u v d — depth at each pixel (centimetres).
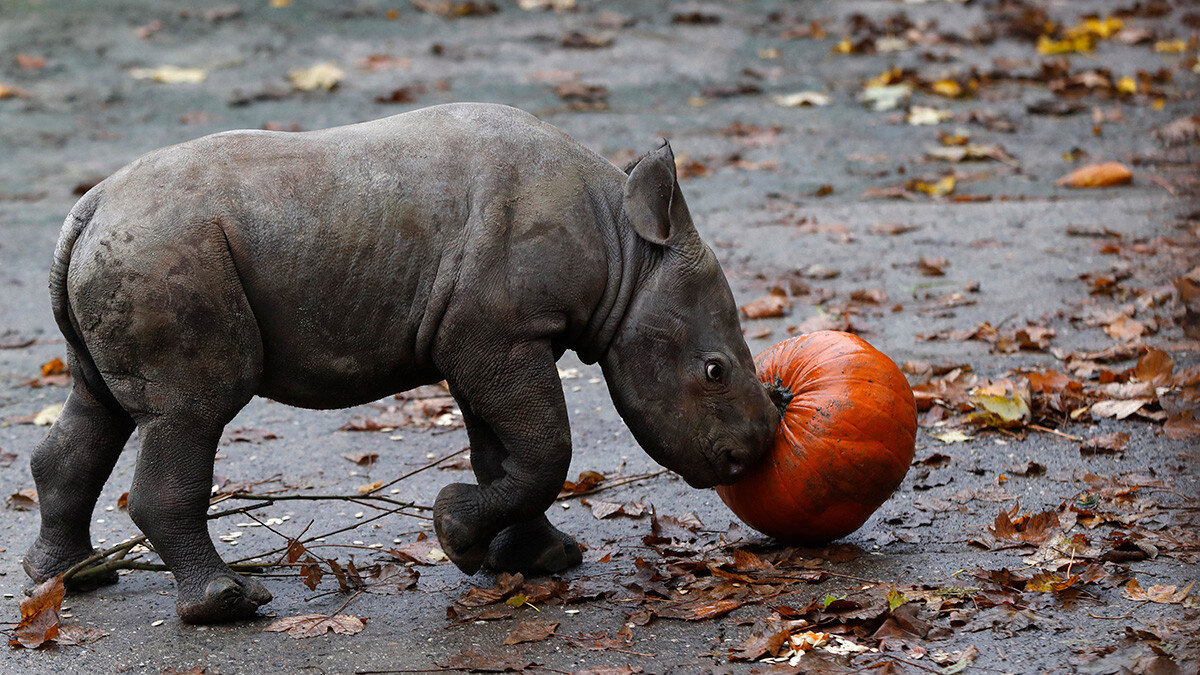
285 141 916
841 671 795
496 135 924
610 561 1021
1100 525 1021
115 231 870
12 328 1697
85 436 966
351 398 938
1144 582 908
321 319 897
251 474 1249
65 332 920
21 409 1437
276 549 1038
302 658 855
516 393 907
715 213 2086
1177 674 758
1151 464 1155
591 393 1442
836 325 1567
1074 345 1476
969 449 1213
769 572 959
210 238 873
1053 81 2752
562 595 945
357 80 2806
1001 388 1302
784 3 3450
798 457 955
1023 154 2344
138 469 891
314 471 1255
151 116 2584
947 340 1519
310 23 3225
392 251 892
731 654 829
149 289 862
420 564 1029
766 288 1742
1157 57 2925
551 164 923
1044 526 1013
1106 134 2427
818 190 2188
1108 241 1869
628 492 1170
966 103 2662
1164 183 2141
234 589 901
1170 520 1017
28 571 984
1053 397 1293
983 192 2155
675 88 2777
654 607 913
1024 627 846
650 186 922
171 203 877
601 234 933
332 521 1132
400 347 912
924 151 2381
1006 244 1881
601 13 3338
